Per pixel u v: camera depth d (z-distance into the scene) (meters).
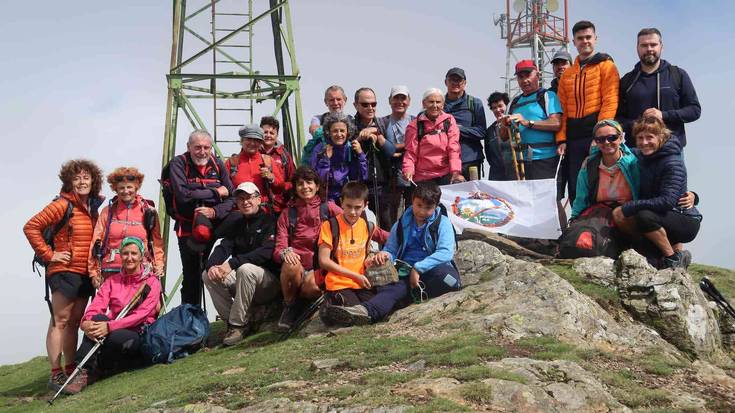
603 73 9.71
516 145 10.25
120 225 8.92
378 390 5.52
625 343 7.09
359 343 6.97
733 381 6.26
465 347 6.42
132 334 8.59
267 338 8.64
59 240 9.00
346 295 7.83
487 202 9.99
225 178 9.48
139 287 8.83
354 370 6.21
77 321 9.19
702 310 7.66
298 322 8.51
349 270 7.92
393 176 10.20
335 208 8.88
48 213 8.91
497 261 8.69
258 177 9.62
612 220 8.91
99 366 8.72
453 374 5.73
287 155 10.00
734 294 8.97
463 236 10.58
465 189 10.10
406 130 10.18
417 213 8.07
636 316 7.71
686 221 8.58
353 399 5.37
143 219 9.08
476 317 7.31
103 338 8.50
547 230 9.68
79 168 9.03
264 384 6.14
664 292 7.68
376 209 9.81
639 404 5.59
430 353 6.40
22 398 9.58
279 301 9.40
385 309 7.77
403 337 7.05
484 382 5.52
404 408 5.10
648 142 8.50
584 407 5.38
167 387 6.70
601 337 7.10
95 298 8.71
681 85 9.35
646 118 8.55
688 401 5.70
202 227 8.95
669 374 6.30
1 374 12.11
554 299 7.32
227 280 9.23
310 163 9.58
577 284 8.17
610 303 7.83
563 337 6.89
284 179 9.84
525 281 7.79
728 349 8.03
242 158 9.77
